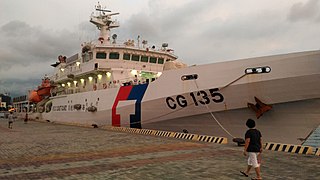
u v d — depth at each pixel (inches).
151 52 1024.9
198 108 634.2
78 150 521.7
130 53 994.1
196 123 662.5
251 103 561.3
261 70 540.4
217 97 594.9
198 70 622.2
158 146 546.3
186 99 641.6
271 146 488.1
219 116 615.2
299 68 505.4
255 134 293.1
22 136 802.8
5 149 545.0
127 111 797.2
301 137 540.1
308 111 520.7
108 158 432.8
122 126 844.6
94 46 982.4
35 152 504.7
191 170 341.7
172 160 406.6
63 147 564.4
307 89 505.0
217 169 345.1
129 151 496.7
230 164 373.7
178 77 656.4
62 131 939.3
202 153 461.4
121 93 829.2
